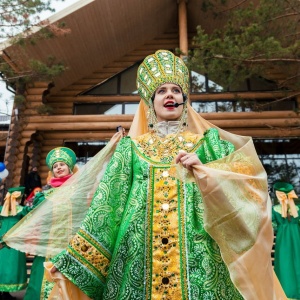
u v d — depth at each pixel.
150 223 1.53
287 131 10.74
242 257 1.38
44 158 11.33
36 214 2.26
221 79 8.16
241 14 8.07
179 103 1.93
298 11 7.54
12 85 10.41
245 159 1.54
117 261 1.48
